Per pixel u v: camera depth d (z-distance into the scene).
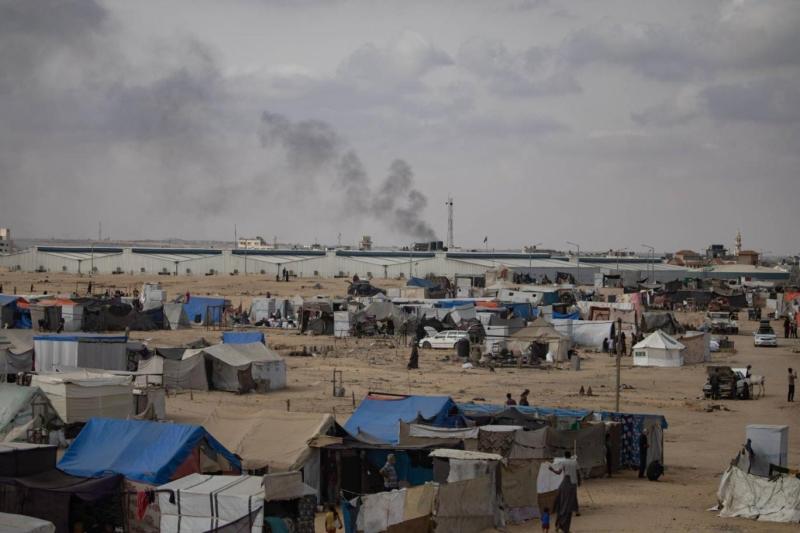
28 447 27.30
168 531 24.98
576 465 32.28
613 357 89.75
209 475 26.88
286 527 24.84
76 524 25.61
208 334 95.50
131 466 28.64
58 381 40.53
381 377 68.69
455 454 29.86
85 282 154.62
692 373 77.50
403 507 26.39
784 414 56.53
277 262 188.88
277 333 101.81
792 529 29.25
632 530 28.94
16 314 89.44
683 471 40.03
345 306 107.12
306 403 54.94
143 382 57.97
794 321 124.75
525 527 29.19
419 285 143.50
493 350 83.31
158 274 181.38
